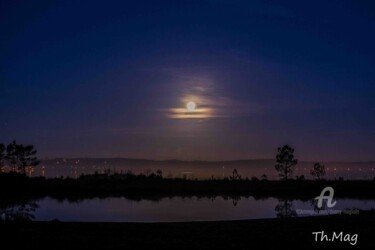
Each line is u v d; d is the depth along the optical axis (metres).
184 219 30.52
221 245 15.71
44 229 18.11
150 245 15.59
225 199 45.75
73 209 36.75
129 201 43.59
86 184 54.06
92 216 32.22
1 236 16.58
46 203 41.22
